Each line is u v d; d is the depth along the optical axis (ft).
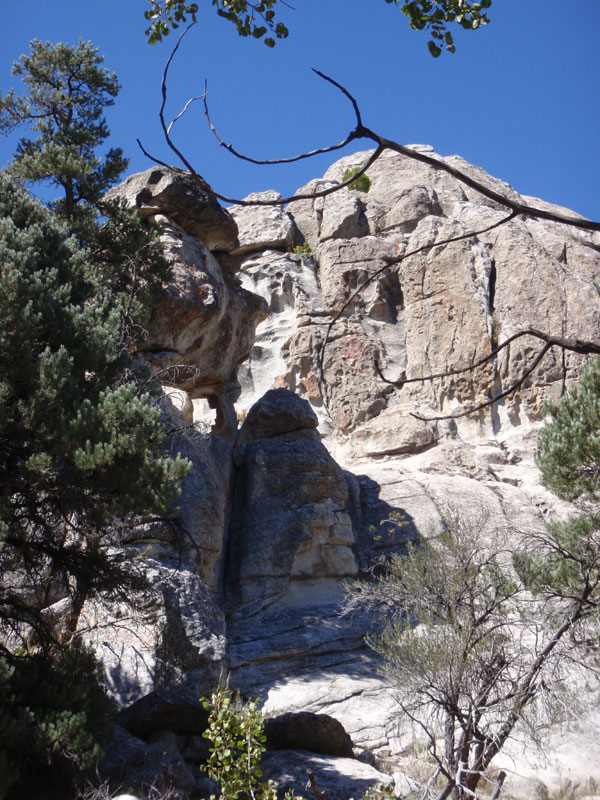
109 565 40.73
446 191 145.59
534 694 35.22
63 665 37.88
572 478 47.32
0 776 30.94
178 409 73.41
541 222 137.90
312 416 77.97
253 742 30.68
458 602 41.06
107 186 75.87
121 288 70.95
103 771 36.70
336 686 56.95
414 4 19.98
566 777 45.16
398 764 48.03
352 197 144.36
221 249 91.30
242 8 20.21
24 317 39.24
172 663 45.83
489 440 108.27
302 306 130.72
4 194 53.62
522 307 117.39
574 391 48.62
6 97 76.33
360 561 72.54
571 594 41.75
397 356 124.57
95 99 79.20
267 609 65.31
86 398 39.78
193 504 63.82
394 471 88.33
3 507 35.76
